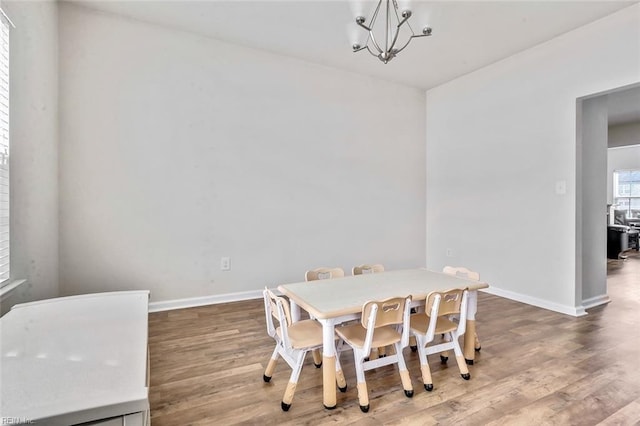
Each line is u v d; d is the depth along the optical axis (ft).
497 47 11.75
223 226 11.72
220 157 11.59
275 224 12.64
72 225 9.55
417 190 16.10
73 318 4.53
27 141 7.60
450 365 7.50
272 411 5.81
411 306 7.42
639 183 29.14
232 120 11.75
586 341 8.68
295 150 12.94
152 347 8.26
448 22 10.00
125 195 10.23
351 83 14.08
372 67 13.62
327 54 12.47
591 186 11.90
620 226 21.86
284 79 12.62
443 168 15.47
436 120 15.79
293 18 9.99
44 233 8.38
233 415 5.69
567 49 10.74
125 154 10.19
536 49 11.64
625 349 8.19
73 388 2.65
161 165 10.70
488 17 9.73
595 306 11.78
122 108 10.11
